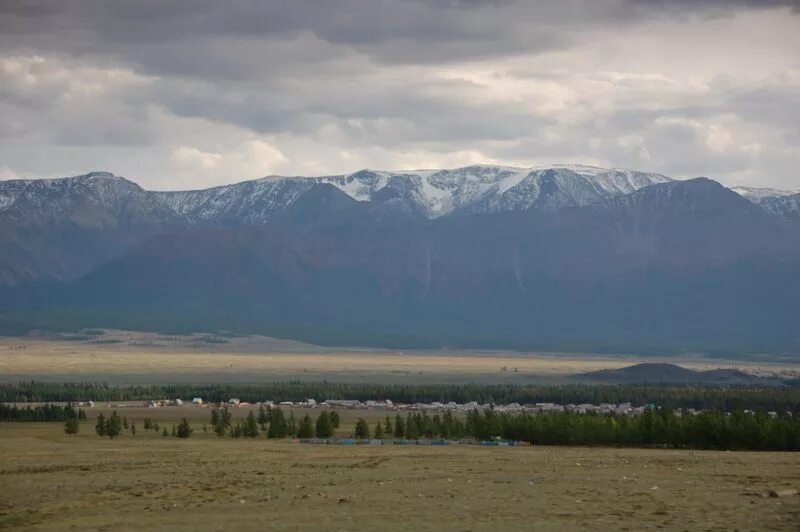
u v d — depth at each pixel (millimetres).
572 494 196000
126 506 182500
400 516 165750
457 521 160250
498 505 179125
